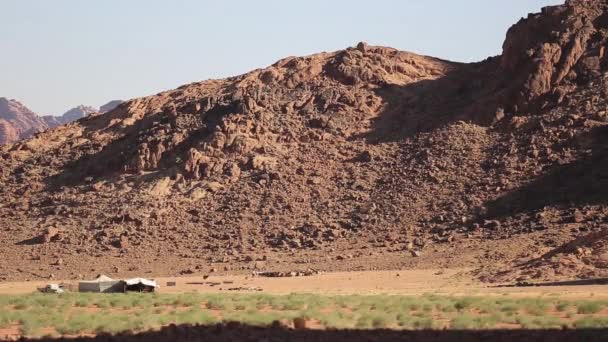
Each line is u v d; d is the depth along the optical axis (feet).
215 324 397.60
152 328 398.62
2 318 446.19
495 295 609.42
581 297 560.61
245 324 399.24
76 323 411.75
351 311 488.44
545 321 403.95
